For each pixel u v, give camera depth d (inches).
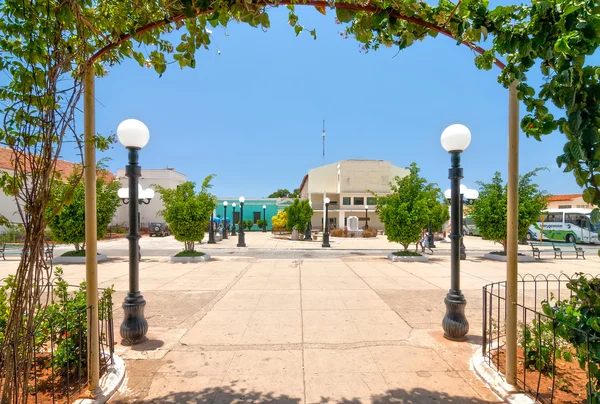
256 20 99.9
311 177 1754.4
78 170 163.5
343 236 1279.5
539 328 122.3
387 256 564.1
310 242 973.8
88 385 123.6
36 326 108.7
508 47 95.8
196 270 426.6
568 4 78.4
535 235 1125.7
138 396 127.6
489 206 538.3
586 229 962.7
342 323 209.9
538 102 97.5
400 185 550.9
